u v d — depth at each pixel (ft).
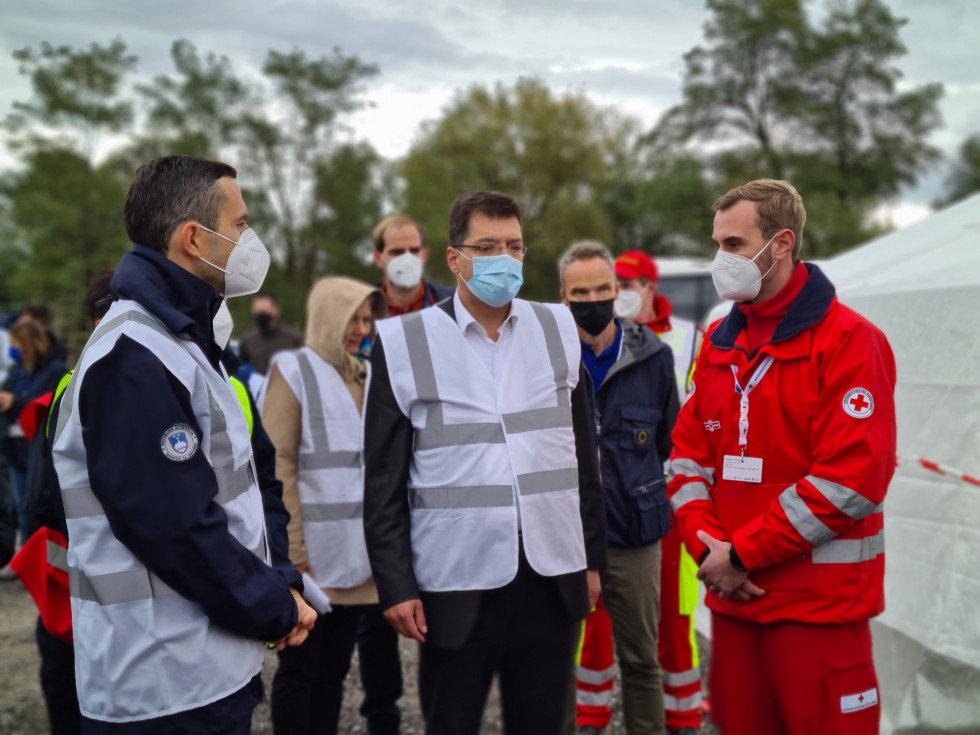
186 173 6.15
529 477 7.45
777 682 7.41
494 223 7.70
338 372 10.46
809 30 107.14
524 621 7.47
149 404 5.36
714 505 7.99
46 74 78.69
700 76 112.68
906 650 10.80
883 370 7.18
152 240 6.13
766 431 7.47
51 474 6.60
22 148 79.61
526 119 116.06
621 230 133.49
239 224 6.40
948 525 10.48
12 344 20.03
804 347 7.29
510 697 7.62
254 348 30.12
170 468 5.36
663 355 10.89
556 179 119.14
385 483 7.61
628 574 10.22
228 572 5.49
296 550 9.78
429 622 7.41
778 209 7.53
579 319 10.61
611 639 11.56
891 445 7.01
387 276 13.16
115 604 5.47
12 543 8.09
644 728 10.21
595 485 8.12
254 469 6.43
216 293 6.34
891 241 14.47
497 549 7.32
